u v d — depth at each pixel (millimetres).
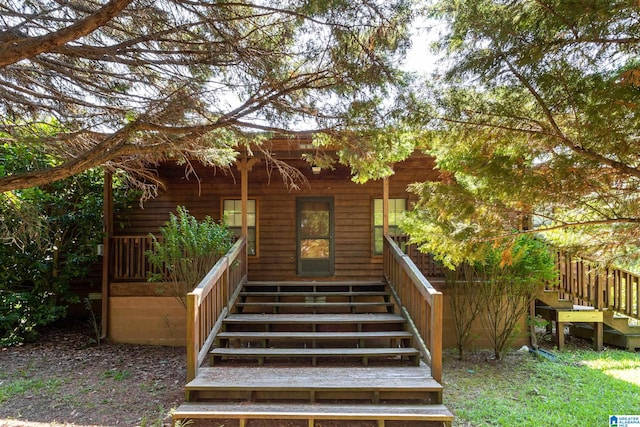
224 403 4125
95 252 7887
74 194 8203
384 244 7102
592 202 3566
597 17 2656
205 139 4238
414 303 5328
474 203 3779
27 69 3721
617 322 7160
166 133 3863
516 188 3389
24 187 3432
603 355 6770
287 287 7191
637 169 2994
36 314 7469
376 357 5184
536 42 3006
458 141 3738
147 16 3398
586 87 2939
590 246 4004
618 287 7059
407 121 3719
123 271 7848
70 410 4445
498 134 3510
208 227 6828
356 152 4109
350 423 4074
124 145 3725
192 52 3430
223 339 5438
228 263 5879
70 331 8078
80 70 3703
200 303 4684
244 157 7023
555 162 3281
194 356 4395
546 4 2779
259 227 8820
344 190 8836
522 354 6766
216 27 3396
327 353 4812
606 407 4586
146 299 7352
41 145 4516
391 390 4105
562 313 7141
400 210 8805
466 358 6469
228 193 8938
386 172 4535
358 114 3777
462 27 3260
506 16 3016
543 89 3117
